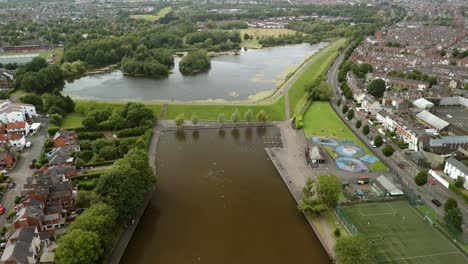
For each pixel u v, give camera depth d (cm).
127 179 15175
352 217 15588
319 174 19338
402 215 15750
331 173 19412
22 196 16138
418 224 15162
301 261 13550
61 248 11831
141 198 15625
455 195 17362
